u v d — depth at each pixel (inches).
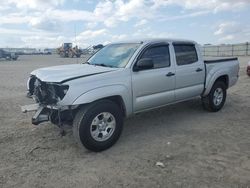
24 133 232.8
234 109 310.2
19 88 467.2
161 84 234.4
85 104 190.4
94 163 178.4
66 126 202.7
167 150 197.5
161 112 295.0
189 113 291.9
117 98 208.2
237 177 158.4
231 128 244.5
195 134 229.8
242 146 204.1
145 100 224.2
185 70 255.0
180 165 173.9
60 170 169.0
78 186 150.9
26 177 160.6
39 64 1193.4
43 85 196.1
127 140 217.5
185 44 263.1
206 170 167.2
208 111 296.5
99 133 194.9
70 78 187.2
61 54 2287.2
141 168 170.7
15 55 1711.4
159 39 243.9
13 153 193.5
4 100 362.6
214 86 288.7
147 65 211.3
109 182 154.8
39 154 191.9
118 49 243.0
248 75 584.4
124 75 208.5
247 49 1956.2
